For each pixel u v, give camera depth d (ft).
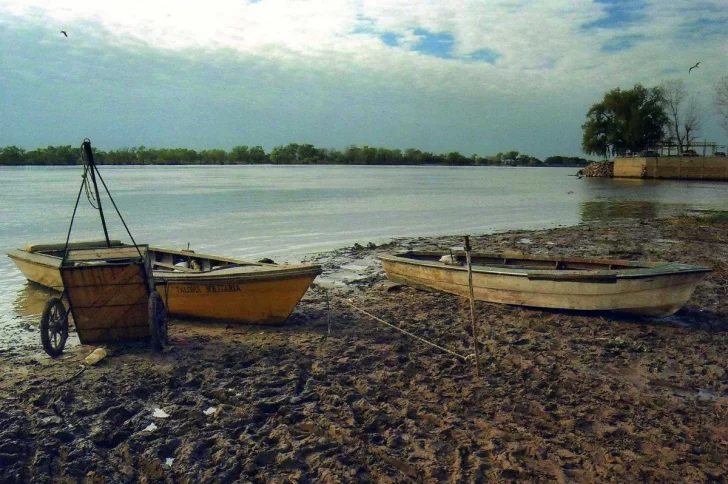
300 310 40.19
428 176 332.39
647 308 35.91
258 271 35.32
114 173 342.85
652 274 34.88
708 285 45.39
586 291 36.60
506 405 24.35
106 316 32.32
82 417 23.58
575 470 19.49
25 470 19.67
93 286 31.58
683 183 225.15
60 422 23.06
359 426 22.61
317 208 119.24
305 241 73.87
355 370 28.50
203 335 34.94
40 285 49.24
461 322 36.55
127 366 29.40
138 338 33.19
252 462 19.94
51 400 24.91
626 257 59.36
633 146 285.84
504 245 69.21
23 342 34.35
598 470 19.45
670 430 22.25
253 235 79.00
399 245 69.72
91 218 100.17
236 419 23.21
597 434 21.93
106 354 30.78
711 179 237.86
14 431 21.95
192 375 27.81
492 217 105.91
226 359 30.09
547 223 95.91
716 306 39.68
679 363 29.48
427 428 22.50
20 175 296.71
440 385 26.45
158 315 31.58
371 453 20.61
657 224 90.12
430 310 39.47
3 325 38.24
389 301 42.27
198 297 37.14
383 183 234.38
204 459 20.39
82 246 51.90
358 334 34.42
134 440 21.52
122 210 112.37
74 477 19.38
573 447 20.98
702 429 22.34
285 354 30.89
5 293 47.44
